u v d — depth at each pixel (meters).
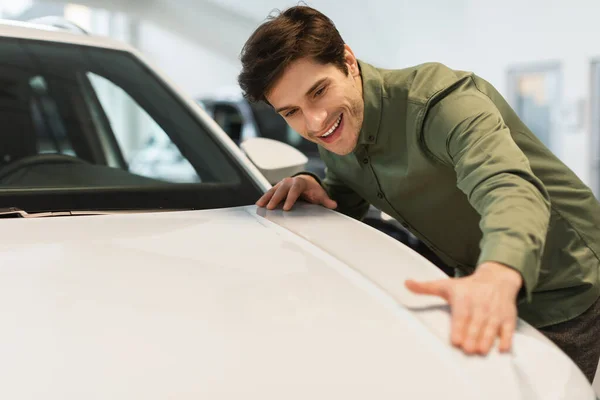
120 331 0.72
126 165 1.61
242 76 1.08
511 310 0.74
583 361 1.23
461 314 0.73
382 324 0.77
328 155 1.36
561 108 7.32
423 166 1.16
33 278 0.84
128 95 1.68
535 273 0.80
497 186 0.89
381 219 2.10
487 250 0.80
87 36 1.82
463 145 1.00
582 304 1.21
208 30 10.31
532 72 7.71
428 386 0.66
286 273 0.89
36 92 1.60
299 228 1.10
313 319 0.77
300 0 1.09
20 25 1.76
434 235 1.31
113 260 0.92
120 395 0.62
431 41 9.00
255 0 10.06
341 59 1.08
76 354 0.68
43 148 1.49
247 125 5.06
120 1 9.59
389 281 0.88
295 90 1.05
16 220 1.11
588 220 1.23
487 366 0.70
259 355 0.69
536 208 0.85
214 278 0.87
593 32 6.94
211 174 1.46
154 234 1.05
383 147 1.20
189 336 0.72
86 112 1.65
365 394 0.64
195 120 1.67
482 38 8.26
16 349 0.68
